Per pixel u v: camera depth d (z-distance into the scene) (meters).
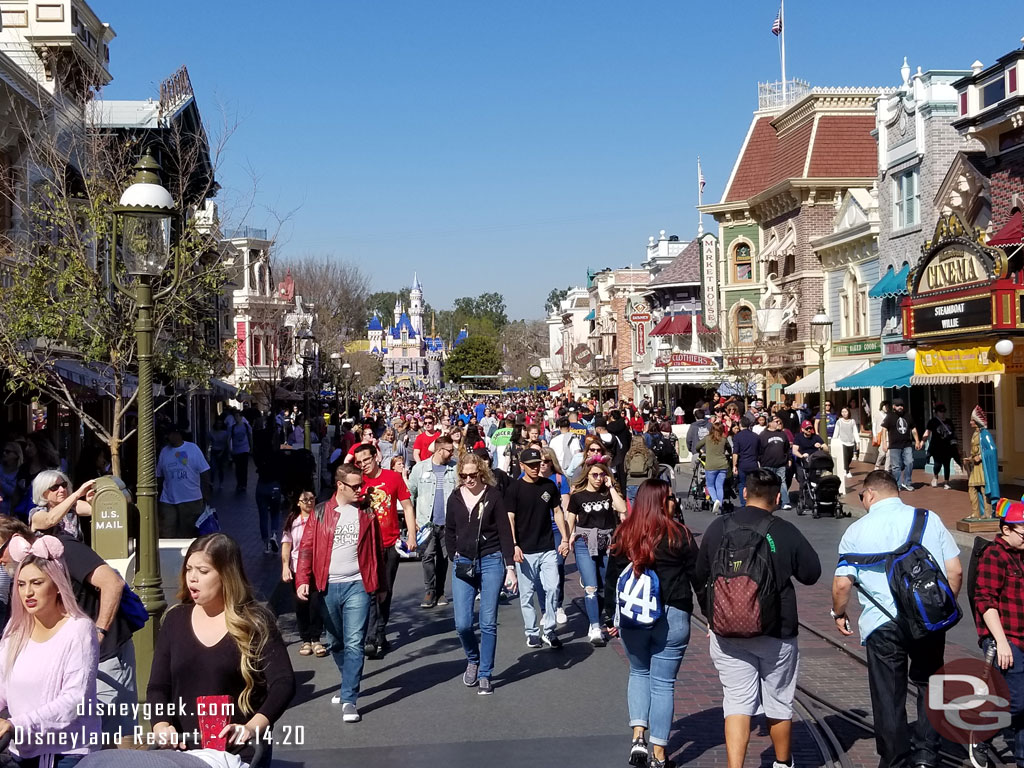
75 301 13.94
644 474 16.28
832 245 36.38
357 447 10.37
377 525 8.36
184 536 14.30
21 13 22.31
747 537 6.23
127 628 6.32
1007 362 20.98
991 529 16.58
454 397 113.81
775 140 44.56
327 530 8.20
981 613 6.32
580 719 7.96
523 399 68.31
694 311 55.41
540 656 10.12
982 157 26.00
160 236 8.30
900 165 30.88
